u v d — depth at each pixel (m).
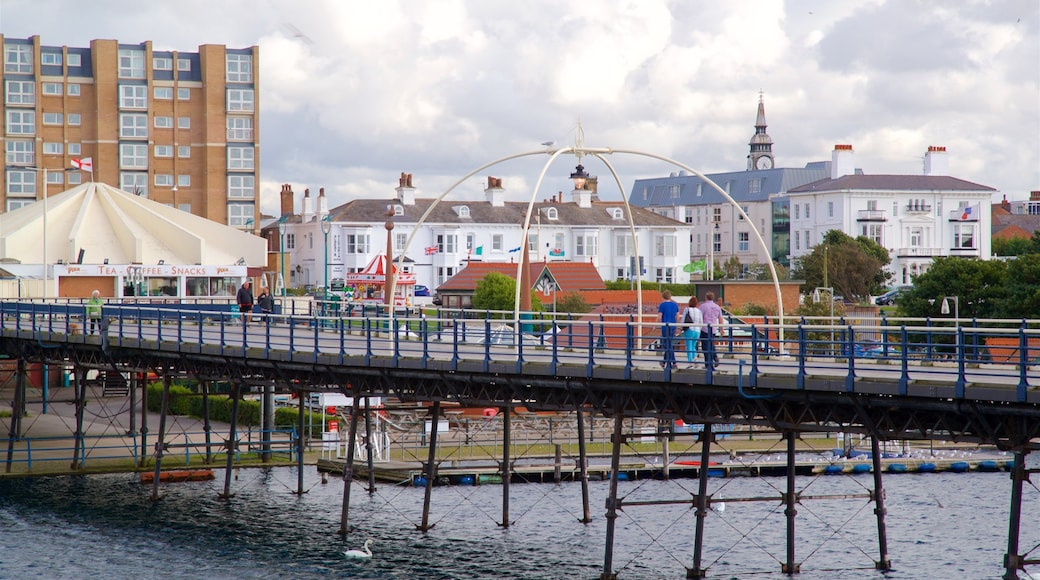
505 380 37.38
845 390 29.47
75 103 134.25
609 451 61.84
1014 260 83.75
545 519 49.06
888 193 151.38
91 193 96.62
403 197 146.25
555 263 116.56
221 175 136.25
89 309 56.66
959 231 152.75
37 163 132.25
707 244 192.00
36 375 80.50
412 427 63.81
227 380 48.62
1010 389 26.78
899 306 86.69
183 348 48.25
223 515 49.44
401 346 46.62
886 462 60.94
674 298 112.75
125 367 55.00
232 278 97.38
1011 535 29.05
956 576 40.66
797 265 139.88
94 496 52.88
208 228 99.75
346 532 45.94
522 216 147.12
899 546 45.09
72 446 61.88
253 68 137.38
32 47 133.25
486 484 56.69
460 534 46.31
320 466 58.88
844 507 52.66
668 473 58.25
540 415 65.38
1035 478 58.34
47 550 43.88
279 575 40.62
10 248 90.19
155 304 78.94
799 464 60.03
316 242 150.00
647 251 148.75
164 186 135.12
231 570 41.28
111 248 93.50
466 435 61.62
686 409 34.25
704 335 33.38
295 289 134.25
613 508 36.94
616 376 34.06
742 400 32.88
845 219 151.25
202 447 62.12
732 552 43.94
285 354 43.81
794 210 159.88
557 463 57.28
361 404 61.16
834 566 41.78
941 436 29.72
